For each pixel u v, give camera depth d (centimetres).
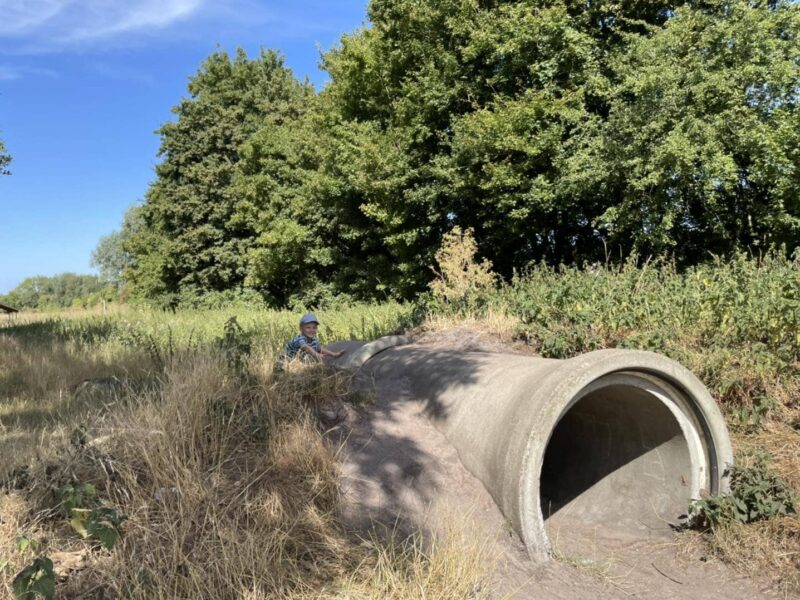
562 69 1562
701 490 516
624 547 516
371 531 457
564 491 630
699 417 512
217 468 462
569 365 482
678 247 1499
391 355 789
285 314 2058
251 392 558
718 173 1192
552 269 1158
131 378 756
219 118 3306
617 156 1328
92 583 359
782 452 566
